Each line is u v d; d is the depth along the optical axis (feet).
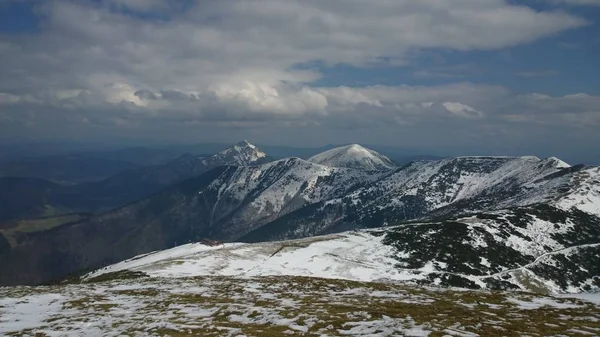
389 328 70.18
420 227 418.72
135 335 71.67
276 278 159.43
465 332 67.87
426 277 300.40
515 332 68.59
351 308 89.66
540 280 323.57
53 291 129.59
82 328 79.87
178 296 112.57
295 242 386.11
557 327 72.33
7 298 115.55
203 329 73.72
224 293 117.08
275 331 70.95
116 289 132.26
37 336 74.95
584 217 479.00
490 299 103.04
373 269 308.81
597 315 82.58
